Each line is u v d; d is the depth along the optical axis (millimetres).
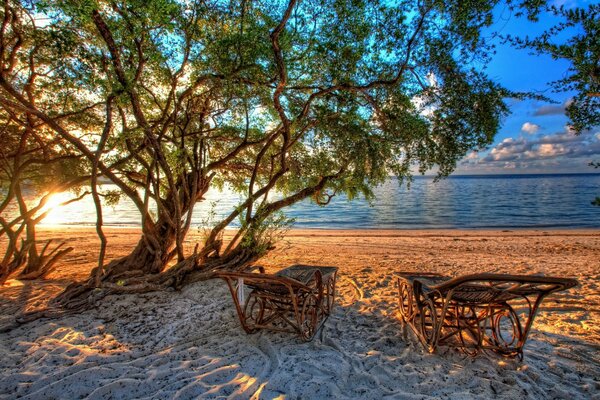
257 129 6516
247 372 2910
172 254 5852
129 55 4504
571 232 17984
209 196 47000
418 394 2578
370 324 4113
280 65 4035
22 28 4617
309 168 6496
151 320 4207
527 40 3885
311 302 3875
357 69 4656
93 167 4547
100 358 3248
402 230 19641
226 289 5121
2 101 3809
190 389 2648
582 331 3930
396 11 4230
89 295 4820
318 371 2885
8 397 2631
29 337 3742
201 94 5309
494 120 4777
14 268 6039
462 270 7777
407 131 4969
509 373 2908
